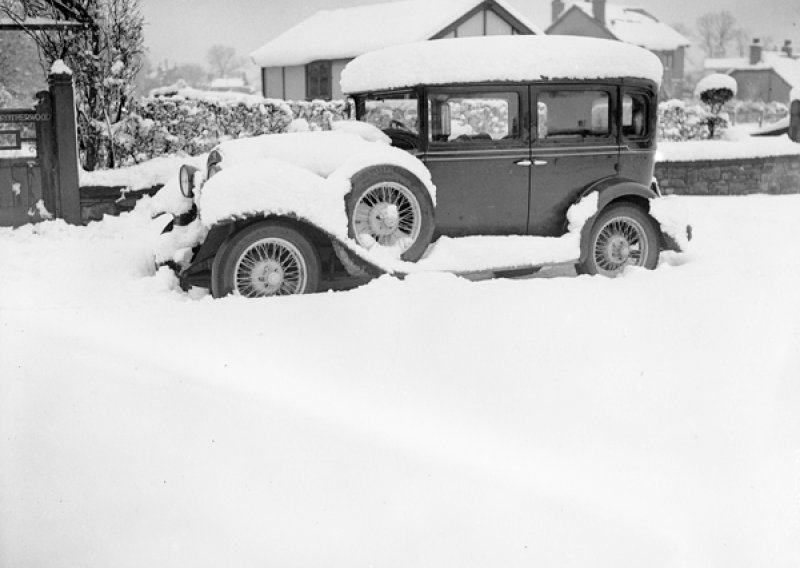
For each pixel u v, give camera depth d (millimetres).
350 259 6605
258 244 6434
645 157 7730
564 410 4137
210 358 4867
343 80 7879
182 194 7207
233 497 3277
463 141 7160
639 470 3510
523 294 6316
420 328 5441
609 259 7543
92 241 9289
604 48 7445
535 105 7215
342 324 5527
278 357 4883
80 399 4254
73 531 3029
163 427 3906
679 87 61781
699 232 9875
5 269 7695
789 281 6805
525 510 3184
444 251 6984
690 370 4691
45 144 10586
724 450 3693
